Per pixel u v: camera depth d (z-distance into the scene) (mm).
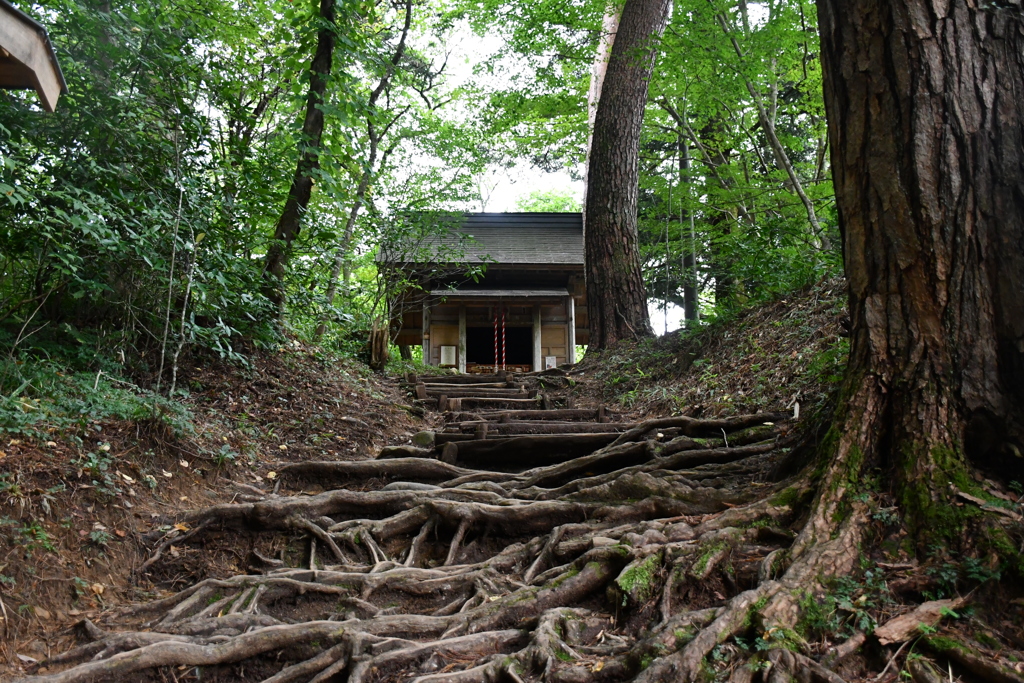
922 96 3777
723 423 6145
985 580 2975
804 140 17500
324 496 5137
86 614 3826
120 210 5598
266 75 10812
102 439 4977
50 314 6117
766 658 2768
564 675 2969
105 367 5953
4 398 4543
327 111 8461
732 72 11555
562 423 7535
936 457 3426
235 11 9391
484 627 3574
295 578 4305
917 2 3857
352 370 10602
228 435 6312
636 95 12883
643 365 10234
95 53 6008
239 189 7199
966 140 3705
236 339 8148
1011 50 3760
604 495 4863
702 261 15992
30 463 4273
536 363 18969
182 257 6211
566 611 3477
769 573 3256
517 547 4539
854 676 2768
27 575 3727
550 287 19453
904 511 3354
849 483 3549
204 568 4512
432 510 5039
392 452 6719
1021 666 2656
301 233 8523
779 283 8992
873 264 3865
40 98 3404
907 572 3139
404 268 14734
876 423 3678
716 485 4805
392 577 4273
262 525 4852
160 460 5238
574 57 15117
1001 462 3445
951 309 3625
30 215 5250
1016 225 3578
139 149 6203
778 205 12602
